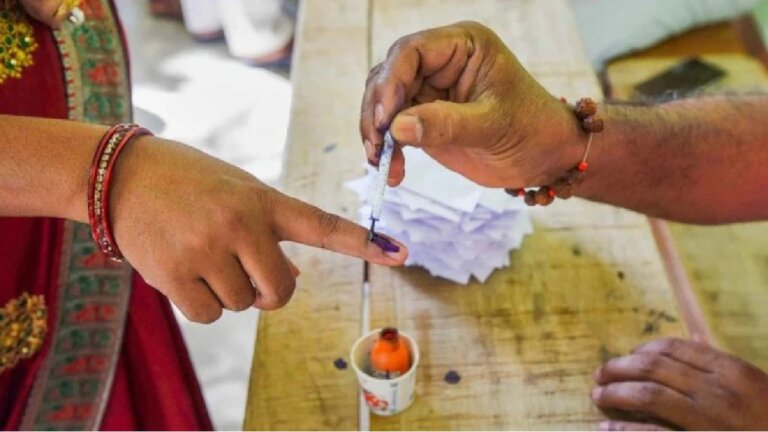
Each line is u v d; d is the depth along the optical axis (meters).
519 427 1.03
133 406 1.25
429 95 0.94
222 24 2.91
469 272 1.21
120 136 0.68
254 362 1.10
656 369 1.04
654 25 2.06
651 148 1.10
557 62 1.60
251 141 2.60
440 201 1.22
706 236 1.58
